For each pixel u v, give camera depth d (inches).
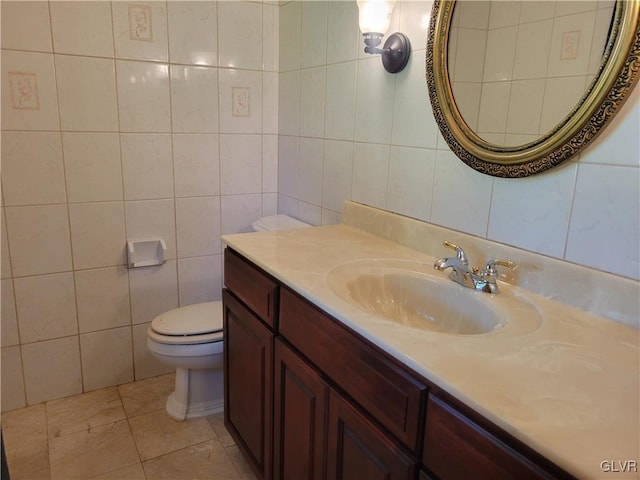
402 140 63.1
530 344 36.0
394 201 65.6
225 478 67.6
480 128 51.2
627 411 27.7
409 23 59.9
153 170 85.7
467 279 49.5
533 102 45.4
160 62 82.2
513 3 46.6
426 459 33.6
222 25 86.1
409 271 54.1
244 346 62.3
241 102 91.0
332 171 78.9
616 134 39.3
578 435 25.5
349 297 46.9
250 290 59.1
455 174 55.6
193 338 73.8
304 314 47.8
